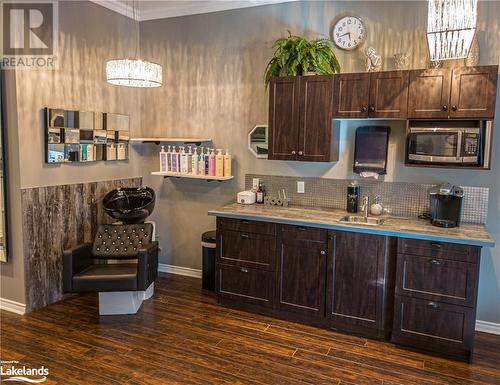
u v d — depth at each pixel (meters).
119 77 3.38
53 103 3.69
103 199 4.25
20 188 3.45
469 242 2.79
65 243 3.90
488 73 2.93
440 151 3.12
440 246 2.90
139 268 3.44
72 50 3.86
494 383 2.66
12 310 3.63
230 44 4.20
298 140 3.64
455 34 2.36
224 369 2.78
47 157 3.63
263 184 4.20
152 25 4.60
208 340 3.17
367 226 3.17
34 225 3.58
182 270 4.74
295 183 4.04
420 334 3.03
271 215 3.53
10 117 3.40
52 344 3.07
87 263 3.67
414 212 3.58
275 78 3.67
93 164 4.16
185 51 4.45
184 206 4.65
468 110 3.00
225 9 4.19
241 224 3.62
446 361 2.92
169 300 3.96
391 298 3.13
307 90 3.55
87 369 2.75
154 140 4.37
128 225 3.95
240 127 4.25
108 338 3.18
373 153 3.64
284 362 2.88
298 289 3.45
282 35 3.96
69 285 3.37
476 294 2.84
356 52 3.67
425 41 3.41
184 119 4.54
